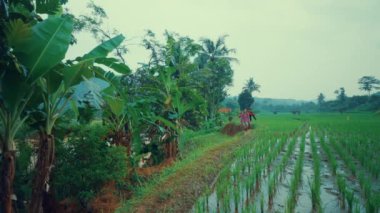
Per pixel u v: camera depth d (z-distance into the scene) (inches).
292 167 429.7
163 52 519.2
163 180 337.1
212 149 563.2
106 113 318.7
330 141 656.4
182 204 272.7
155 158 450.3
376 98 3408.0
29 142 268.5
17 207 234.7
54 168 240.2
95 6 419.8
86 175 238.2
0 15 170.1
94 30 422.0
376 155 481.4
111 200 259.9
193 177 355.3
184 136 490.9
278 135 829.8
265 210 259.0
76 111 232.1
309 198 290.0
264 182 349.4
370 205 228.8
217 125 1095.6
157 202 272.8
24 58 165.3
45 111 194.1
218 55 1277.1
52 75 181.6
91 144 243.1
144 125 414.6
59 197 251.6
